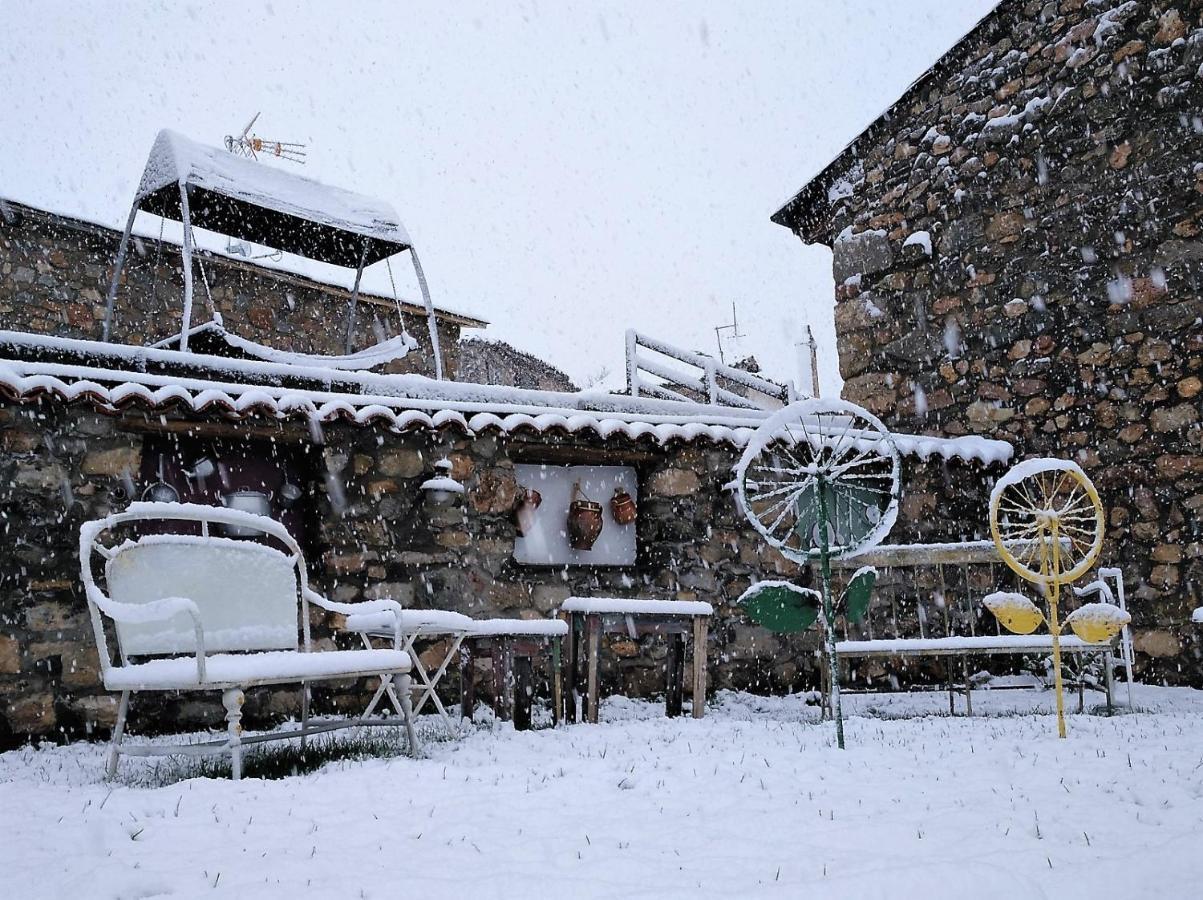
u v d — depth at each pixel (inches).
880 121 378.3
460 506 244.2
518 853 86.0
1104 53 311.0
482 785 118.5
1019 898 67.7
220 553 152.6
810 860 81.4
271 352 292.8
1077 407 307.0
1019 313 326.6
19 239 372.5
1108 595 225.8
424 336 516.7
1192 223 285.1
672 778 122.1
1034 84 330.3
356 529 230.1
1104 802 101.5
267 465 236.5
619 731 175.8
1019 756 134.9
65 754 171.6
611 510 278.4
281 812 103.1
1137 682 279.4
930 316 354.3
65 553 194.1
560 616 251.3
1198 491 275.4
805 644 275.3
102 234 391.9
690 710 235.5
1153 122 296.8
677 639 212.7
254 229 355.9
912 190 366.3
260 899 72.1
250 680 127.0
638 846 88.4
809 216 422.6
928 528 299.6
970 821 93.8
